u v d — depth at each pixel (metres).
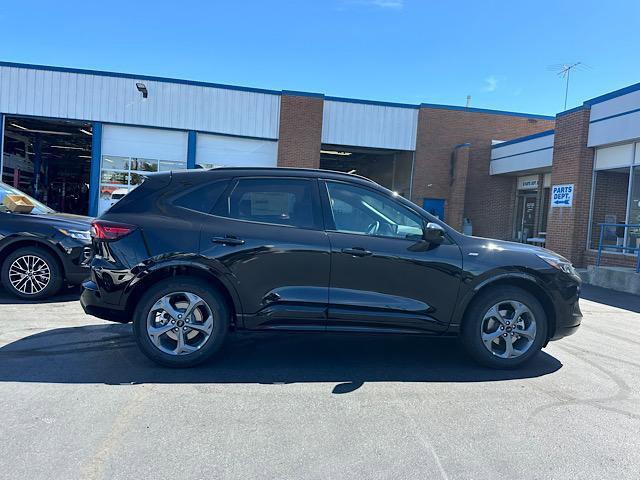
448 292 4.63
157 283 4.48
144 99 20.06
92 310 4.55
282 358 5.01
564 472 2.94
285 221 4.61
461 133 22.86
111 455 2.97
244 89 20.81
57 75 19.44
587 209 14.22
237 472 2.84
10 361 4.58
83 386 4.04
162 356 4.46
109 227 4.50
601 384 4.48
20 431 3.23
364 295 4.54
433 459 3.05
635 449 3.24
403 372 4.69
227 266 4.43
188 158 20.52
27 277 7.03
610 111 13.19
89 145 26.25
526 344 4.80
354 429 3.42
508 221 22.25
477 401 4.00
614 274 11.34
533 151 19.03
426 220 4.73
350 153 26.08
